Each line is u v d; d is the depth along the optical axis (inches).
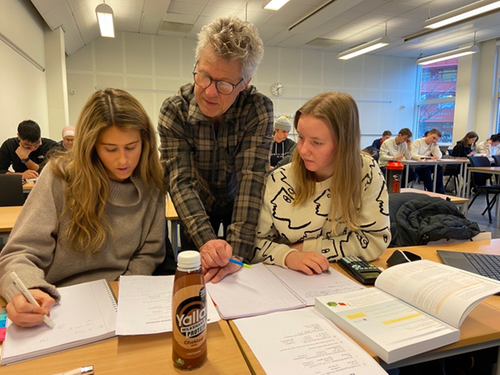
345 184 42.7
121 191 41.6
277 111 320.8
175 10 221.3
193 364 22.8
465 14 182.4
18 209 82.1
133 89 275.4
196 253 22.8
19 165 136.9
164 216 46.3
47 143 145.7
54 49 211.2
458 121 320.2
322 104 40.6
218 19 38.4
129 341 26.2
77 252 39.0
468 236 53.7
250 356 24.2
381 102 355.9
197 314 22.5
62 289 33.7
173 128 46.7
